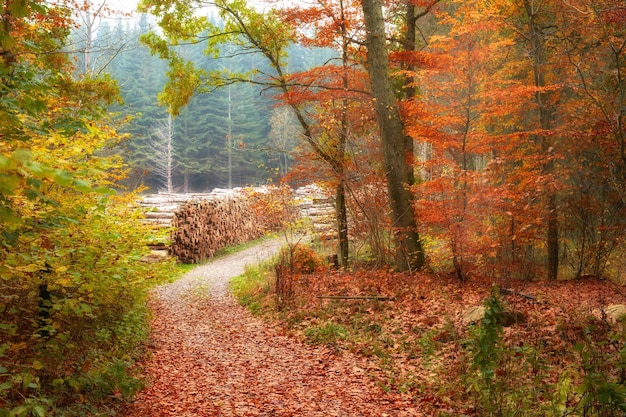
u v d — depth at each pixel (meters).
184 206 22.58
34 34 8.16
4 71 4.31
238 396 6.73
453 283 12.45
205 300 15.13
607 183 14.38
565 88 16.88
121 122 8.63
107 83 12.03
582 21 13.80
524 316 8.47
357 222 16.38
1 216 2.84
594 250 14.58
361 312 10.77
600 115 13.47
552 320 8.25
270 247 27.36
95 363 6.65
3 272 4.40
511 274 12.54
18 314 6.17
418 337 8.70
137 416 5.78
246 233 29.81
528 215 12.48
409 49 15.87
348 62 15.85
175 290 16.83
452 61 12.58
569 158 15.38
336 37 15.21
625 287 11.79
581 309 8.66
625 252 15.09
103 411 5.58
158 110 60.12
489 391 5.32
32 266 4.80
